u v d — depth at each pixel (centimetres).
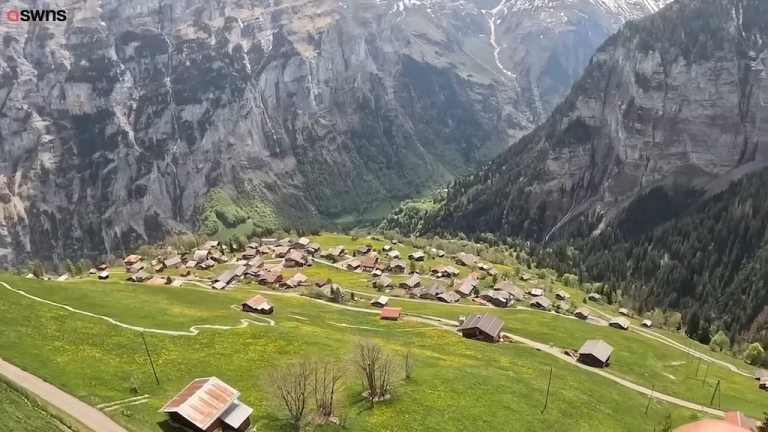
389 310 15300
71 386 7788
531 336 14725
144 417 7169
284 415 7606
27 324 9769
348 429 7619
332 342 11119
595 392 10706
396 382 9294
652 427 9631
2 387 6794
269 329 11462
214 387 7325
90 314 11056
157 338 10150
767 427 6712
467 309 17275
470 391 9412
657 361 14300
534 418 8806
